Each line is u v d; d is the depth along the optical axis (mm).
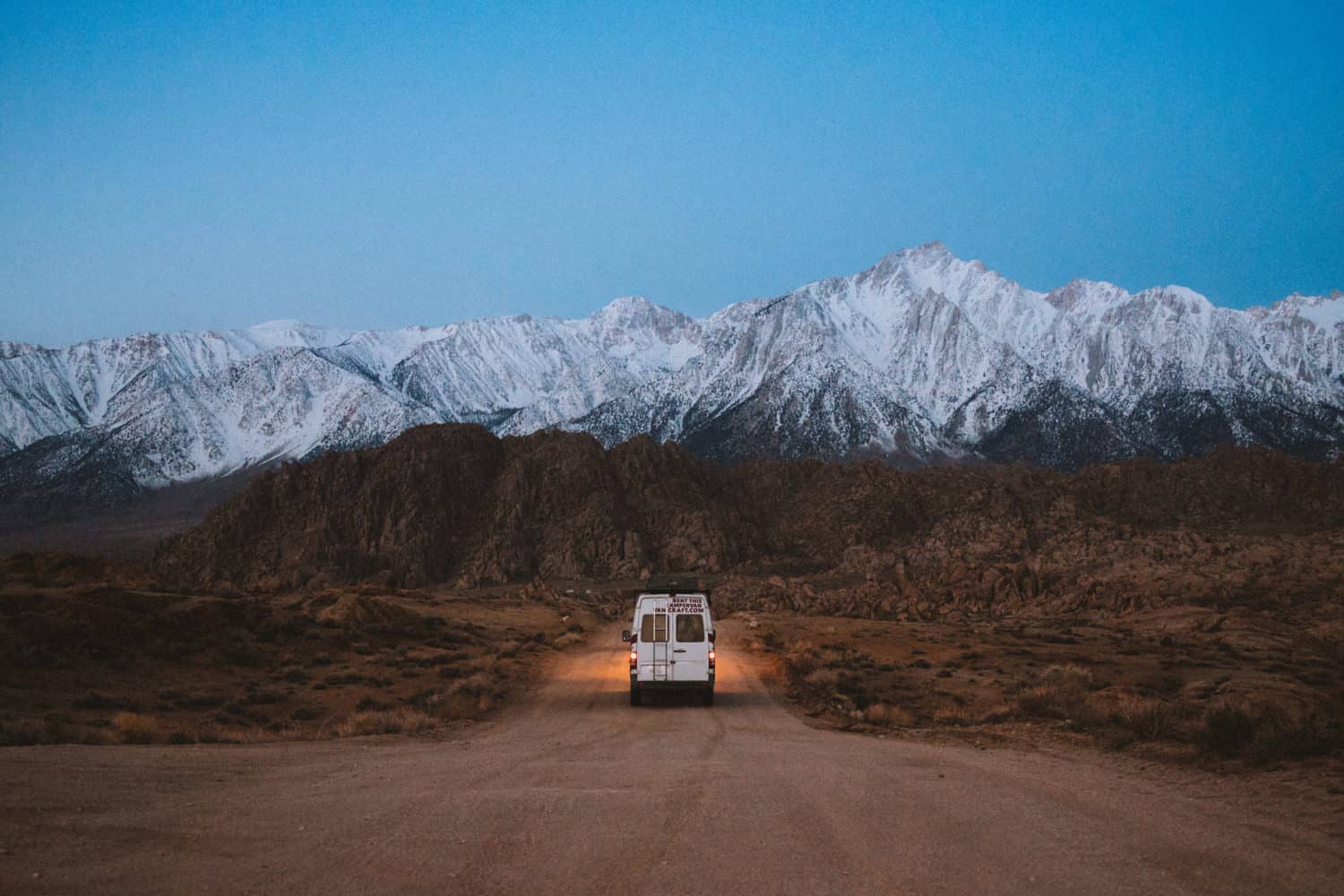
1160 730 20047
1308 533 156500
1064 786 13758
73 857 8812
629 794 12453
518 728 22188
